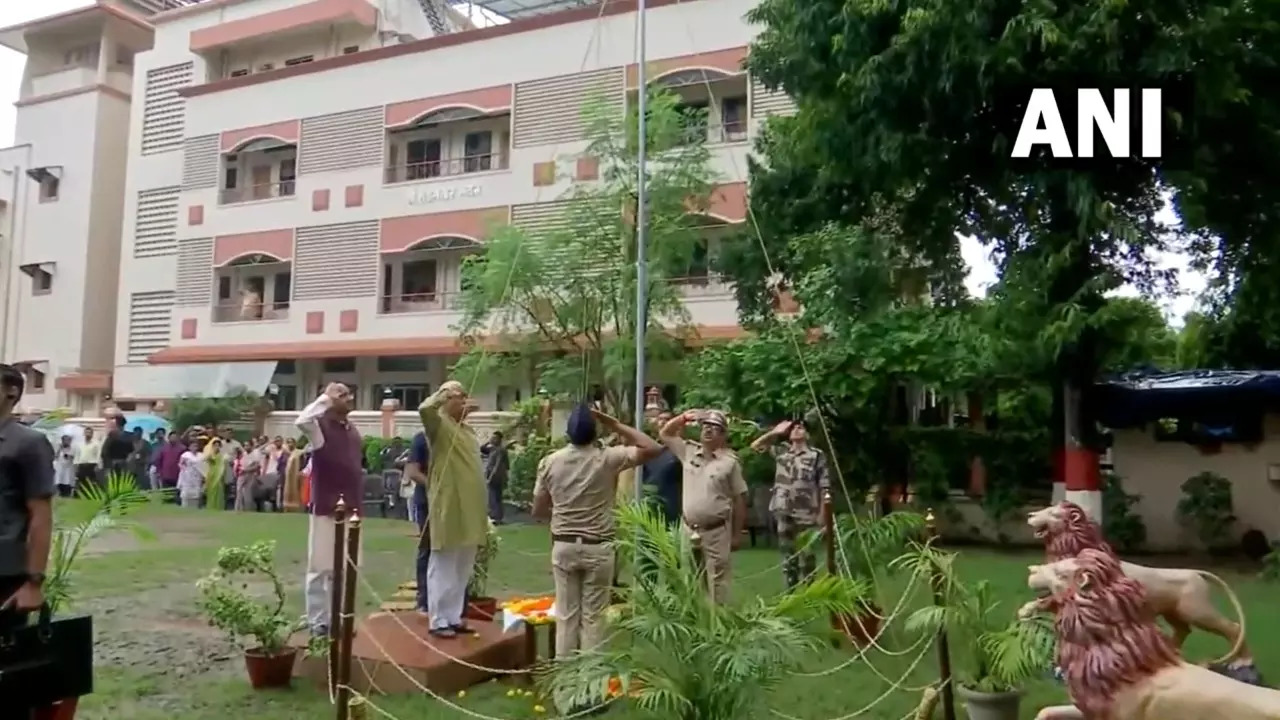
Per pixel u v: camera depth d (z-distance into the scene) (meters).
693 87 25.83
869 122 11.85
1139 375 16.50
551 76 27.31
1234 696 3.92
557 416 20.55
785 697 6.88
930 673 7.46
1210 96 10.17
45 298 36.19
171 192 33.78
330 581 7.43
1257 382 15.51
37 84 37.78
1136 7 9.88
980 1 10.16
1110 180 10.66
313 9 31.86
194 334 32.41
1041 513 6.05
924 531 8.27
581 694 5.09
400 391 29.83
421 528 8.41
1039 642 5.76
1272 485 15.79
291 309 30.83
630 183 19.70
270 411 29.61
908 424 17.36
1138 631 4.24
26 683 4.34
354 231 30.05
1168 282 12.05
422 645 7.23
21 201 37.06
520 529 18.14
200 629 9.30
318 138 30.88
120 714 6.43
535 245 20.53
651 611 5.00
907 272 15.66
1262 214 12.30
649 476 9.20
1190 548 16.17
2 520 4.94
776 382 15.88
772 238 16.73
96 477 24.03
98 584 11.93
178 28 34.50
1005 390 15.88
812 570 9.27
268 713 6.41
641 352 9.87
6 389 5.07
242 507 22.73
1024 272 10.80
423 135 29.80
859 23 11.34
